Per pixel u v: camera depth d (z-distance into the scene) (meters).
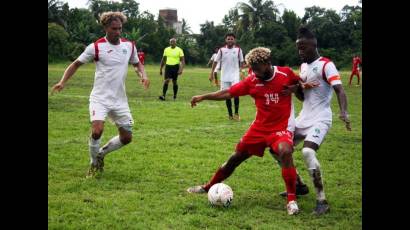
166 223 4.59
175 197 5.41
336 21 54.41
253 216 4.91
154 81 24.86
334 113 13.58
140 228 4.43
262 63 5.01
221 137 9.15
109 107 6.11
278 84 5.13
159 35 56.44
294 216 4.95
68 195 5.34
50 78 23.81
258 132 5.28
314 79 5.28
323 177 6.59
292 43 52.31
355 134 10.05
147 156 7.40
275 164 7.14
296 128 5.45
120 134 6.30
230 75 12.02
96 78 6.09
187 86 22.47
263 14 61.88
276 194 5.72
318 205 5.08
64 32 45.66
